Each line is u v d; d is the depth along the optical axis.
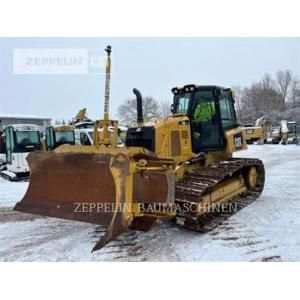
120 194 4.04
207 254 4.19
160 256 4.15
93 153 4.49
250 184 6.57
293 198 7.04
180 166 5.20
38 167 4.96
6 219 5.81
